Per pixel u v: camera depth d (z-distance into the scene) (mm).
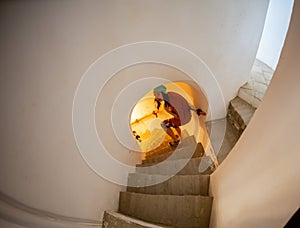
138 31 1755
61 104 1335
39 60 1156
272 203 839
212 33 2154
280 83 949
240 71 2721
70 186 1427
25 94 1099
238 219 1100
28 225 1099
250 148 1158
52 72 1242
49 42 1197
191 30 2033
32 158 1154
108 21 1526
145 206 1837
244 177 1156
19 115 1075
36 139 1176
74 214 1446
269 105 1026
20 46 1057
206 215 1642
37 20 1119
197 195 1878
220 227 1327
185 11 1883
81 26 1366
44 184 1231
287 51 914
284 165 816
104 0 1431
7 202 1033
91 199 1630
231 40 2334
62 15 1234
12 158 1046
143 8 1669
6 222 1016
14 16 1022
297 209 688
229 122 2857
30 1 1070
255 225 934
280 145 868
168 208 1753
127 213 1891
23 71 1080
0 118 987
